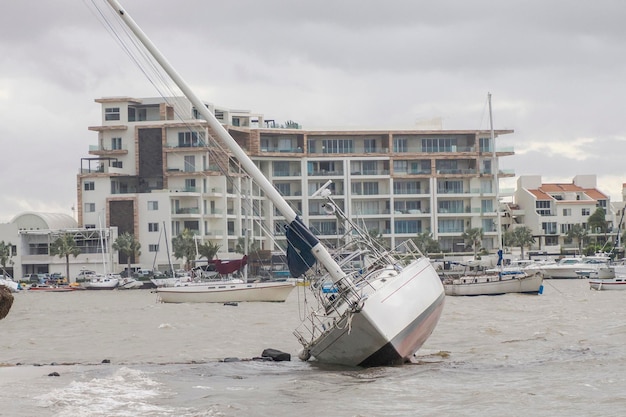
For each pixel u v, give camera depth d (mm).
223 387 36281
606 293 114938
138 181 193125
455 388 35312
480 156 199000
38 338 62188
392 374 38344
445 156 198875
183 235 184375
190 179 190000
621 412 30984
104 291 168375
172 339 58438
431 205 198250
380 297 37594
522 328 59438
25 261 194250
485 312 77062
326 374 38594
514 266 180375
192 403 33062
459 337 54312
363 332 37344
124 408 32250
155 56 41094
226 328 65750
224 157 188500
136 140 192125
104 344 56625
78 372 41125
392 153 198250
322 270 39812
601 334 54250
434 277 41562
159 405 32781
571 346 48594
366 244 43344
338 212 44000
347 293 38062
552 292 120250
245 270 112375
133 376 39344
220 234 191750
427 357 44469
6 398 34125
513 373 38938
